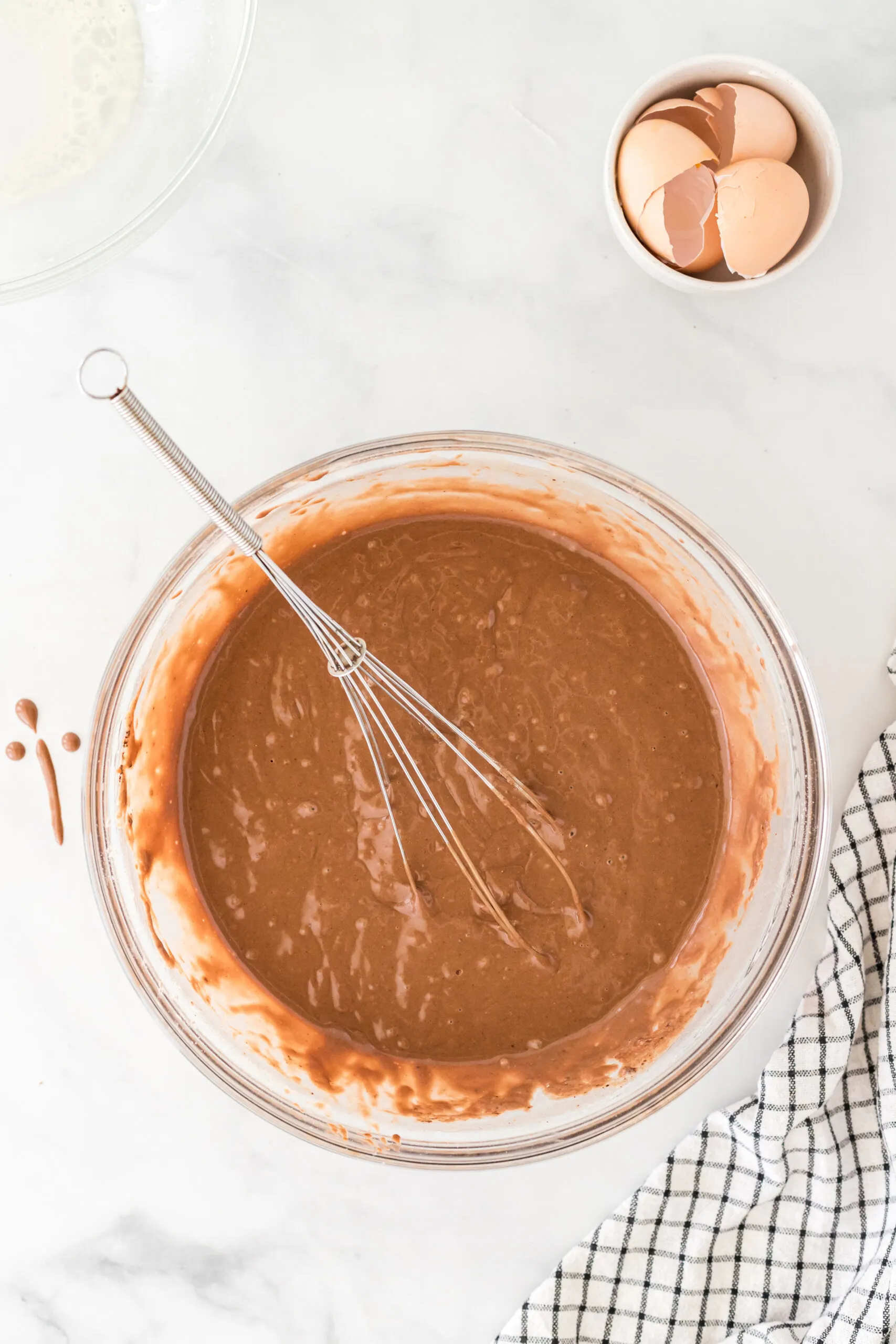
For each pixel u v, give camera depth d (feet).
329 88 3.39
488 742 3.36
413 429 3.40
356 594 3.39
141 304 3.40
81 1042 3.43
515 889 3.36
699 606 3.36
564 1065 3.38
